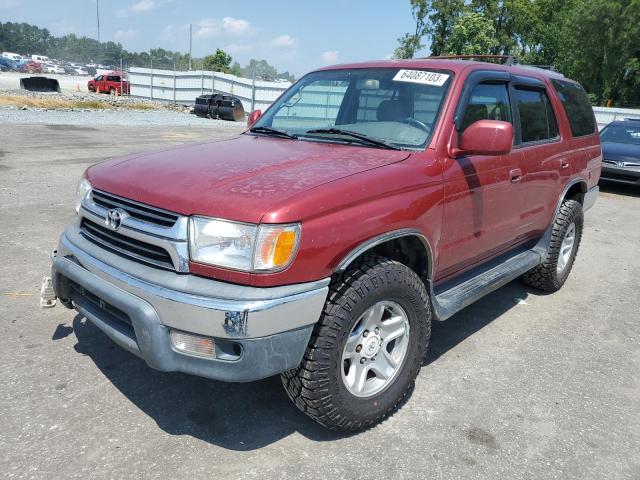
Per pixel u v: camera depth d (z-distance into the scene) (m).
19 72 77.06
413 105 3.65
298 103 4.25
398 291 2.95
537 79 4.79
